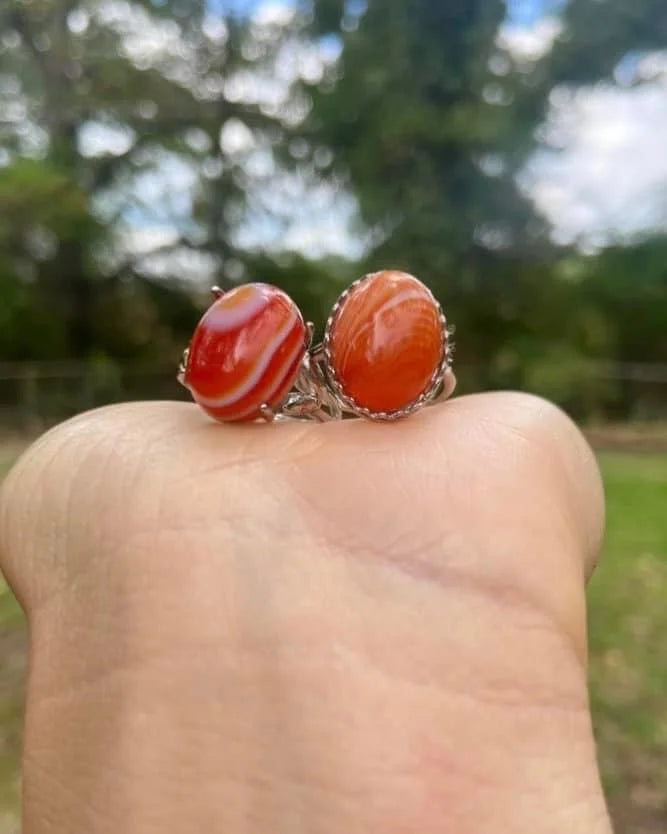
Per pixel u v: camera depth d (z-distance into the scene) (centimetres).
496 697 7
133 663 7
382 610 7
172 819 6
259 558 7
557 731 7
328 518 7
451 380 9
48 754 7
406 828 6
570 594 7
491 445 8
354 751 6
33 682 7
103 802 7
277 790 6
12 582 8
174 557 7
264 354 8
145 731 7
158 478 7
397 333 8
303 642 7
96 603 7
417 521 7
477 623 7
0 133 73
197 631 7
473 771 6
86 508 8
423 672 7
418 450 7
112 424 8
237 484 7
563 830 6
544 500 7
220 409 8
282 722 6
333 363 8
